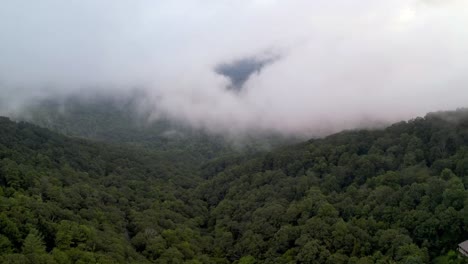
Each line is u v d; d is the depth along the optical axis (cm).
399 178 12538
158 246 11200
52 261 8031
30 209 9750
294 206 12662
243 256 11750
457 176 11675
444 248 9344
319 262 9962
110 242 10125
